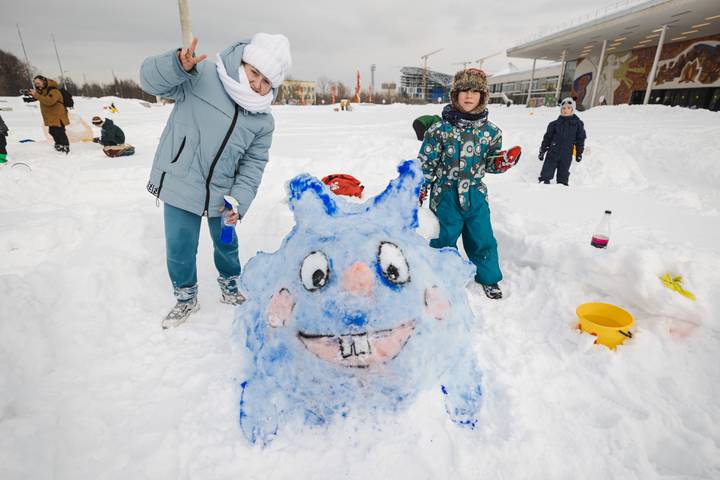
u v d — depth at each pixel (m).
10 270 3.15
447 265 1.78
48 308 2.60
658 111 20.25
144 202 5.27
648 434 1.84
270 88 2.33
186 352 2.39
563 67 36.97
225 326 2.65
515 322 2.66
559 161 6.53
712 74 26.22
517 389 2.06
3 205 4.79
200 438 1.80
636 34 27.28
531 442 1.77
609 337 2.31
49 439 1.77
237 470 1.67
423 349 1.49
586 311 2.61
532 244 3.15
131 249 3.44
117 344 2.46
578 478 1.65
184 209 2.43
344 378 1.44
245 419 1.71
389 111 28.11
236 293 2.93
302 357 1.46
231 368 2.22
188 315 2.73
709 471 1.67
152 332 2.58
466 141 2.80
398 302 1.46
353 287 1.43
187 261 2.60
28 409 1.92
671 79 29.33
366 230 1.64
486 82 2.71
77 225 3.72
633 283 2.61
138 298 2.94
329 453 1.71
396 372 1.45
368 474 1.64
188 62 2.06
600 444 1.78
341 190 4.94
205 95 2.25
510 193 4.46
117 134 8.41
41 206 4.83
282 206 4.67
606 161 6.79
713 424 1.88
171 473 1.68
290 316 1.49
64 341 2.40
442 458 1.70
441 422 1.81
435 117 9.81
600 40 30.02
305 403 1.57
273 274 1.70
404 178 1.83
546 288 2.89
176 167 2.35
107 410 1.96
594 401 2.02
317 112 28.02
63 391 2.06
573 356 2.29
